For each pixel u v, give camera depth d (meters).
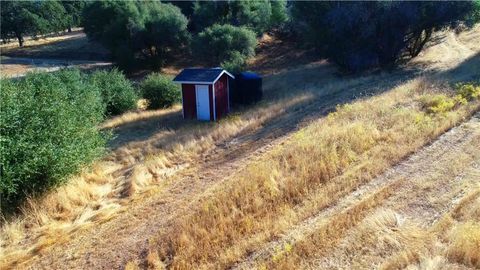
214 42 34.50
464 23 20.36
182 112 18.31
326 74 23.86
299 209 6.25
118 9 39.84
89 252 6.14
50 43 54.38
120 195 8.42
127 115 19.62
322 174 7.23
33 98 8.59
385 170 7.14
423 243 4.95
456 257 4.61
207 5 41.97
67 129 8.66
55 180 8.09
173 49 42.53
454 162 6.99
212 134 12.41
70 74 17.69
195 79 16.92
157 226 6.64
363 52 21.02
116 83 21.75
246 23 40.78
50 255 6.19
